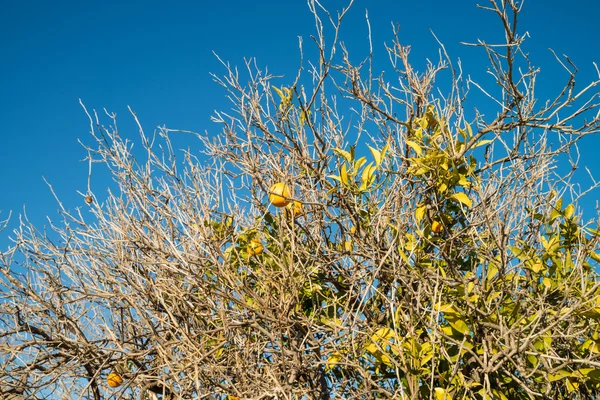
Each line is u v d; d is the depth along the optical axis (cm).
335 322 313
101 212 405
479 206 341
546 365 251
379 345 280
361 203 328
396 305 310
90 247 412
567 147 311
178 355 378
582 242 307
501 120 298
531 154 346
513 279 316
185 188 393
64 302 387
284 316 325
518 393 307
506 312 294
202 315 354
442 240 323
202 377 334
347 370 336
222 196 400
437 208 307
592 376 269
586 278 279
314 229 387
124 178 395
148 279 375
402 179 338
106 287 408
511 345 250
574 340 307
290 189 354
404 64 361
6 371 360
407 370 250
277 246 378
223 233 381
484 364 257
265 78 382
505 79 277
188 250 367
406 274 298
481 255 296
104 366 372
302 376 357
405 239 334
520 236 356
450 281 297
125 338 423
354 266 345
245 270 367
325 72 338
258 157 385
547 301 313
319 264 351
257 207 391
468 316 272
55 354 382
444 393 262
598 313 261
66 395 395
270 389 303
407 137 351
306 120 360
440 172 303
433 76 369
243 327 344
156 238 377
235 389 306
